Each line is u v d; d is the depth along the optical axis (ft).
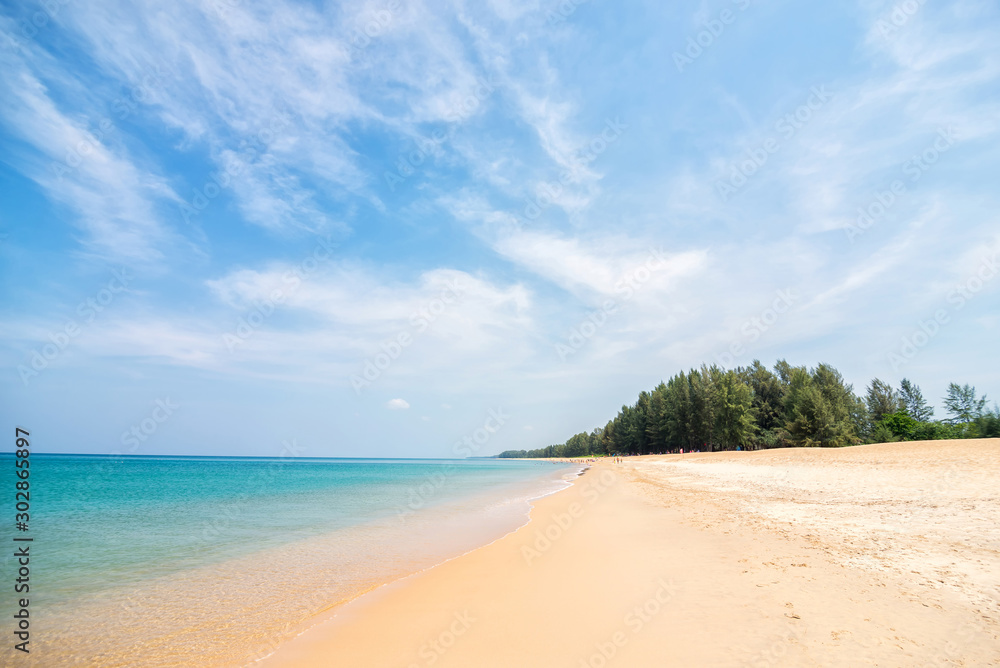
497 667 17.31
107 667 19.79
